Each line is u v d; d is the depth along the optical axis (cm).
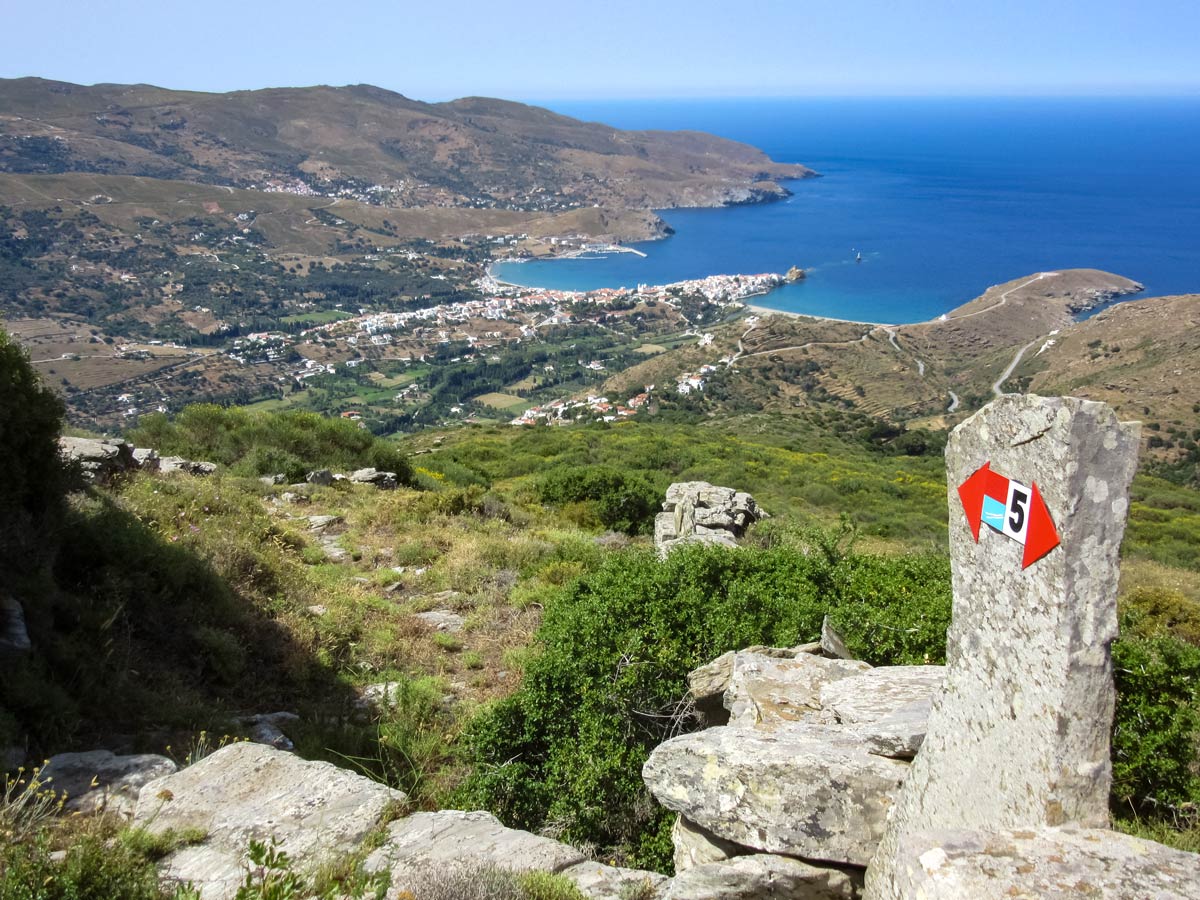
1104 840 245
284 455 1802
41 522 759
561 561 1193
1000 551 279
